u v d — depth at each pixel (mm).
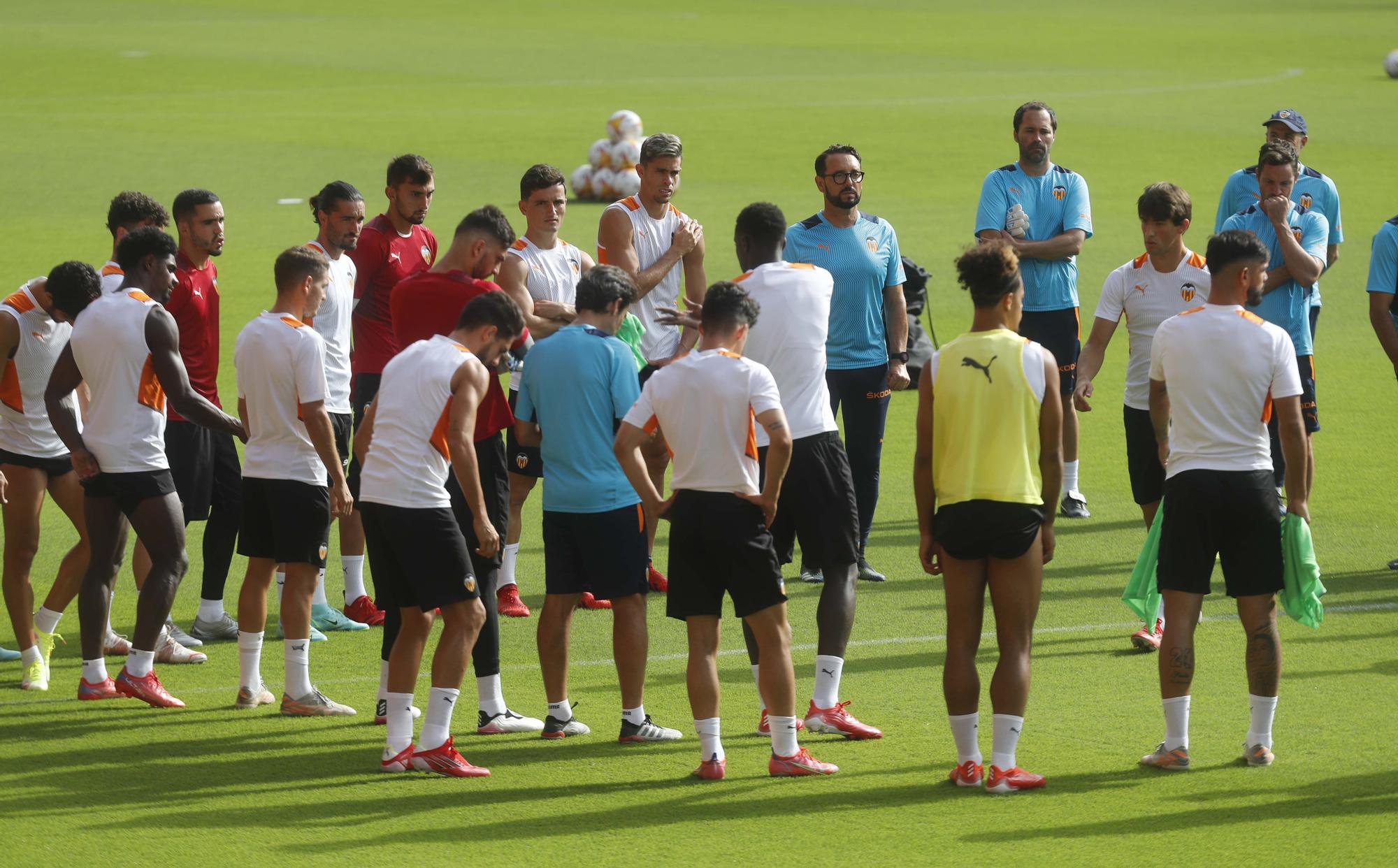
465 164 95375
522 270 28047
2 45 157625
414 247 31688
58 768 22453
